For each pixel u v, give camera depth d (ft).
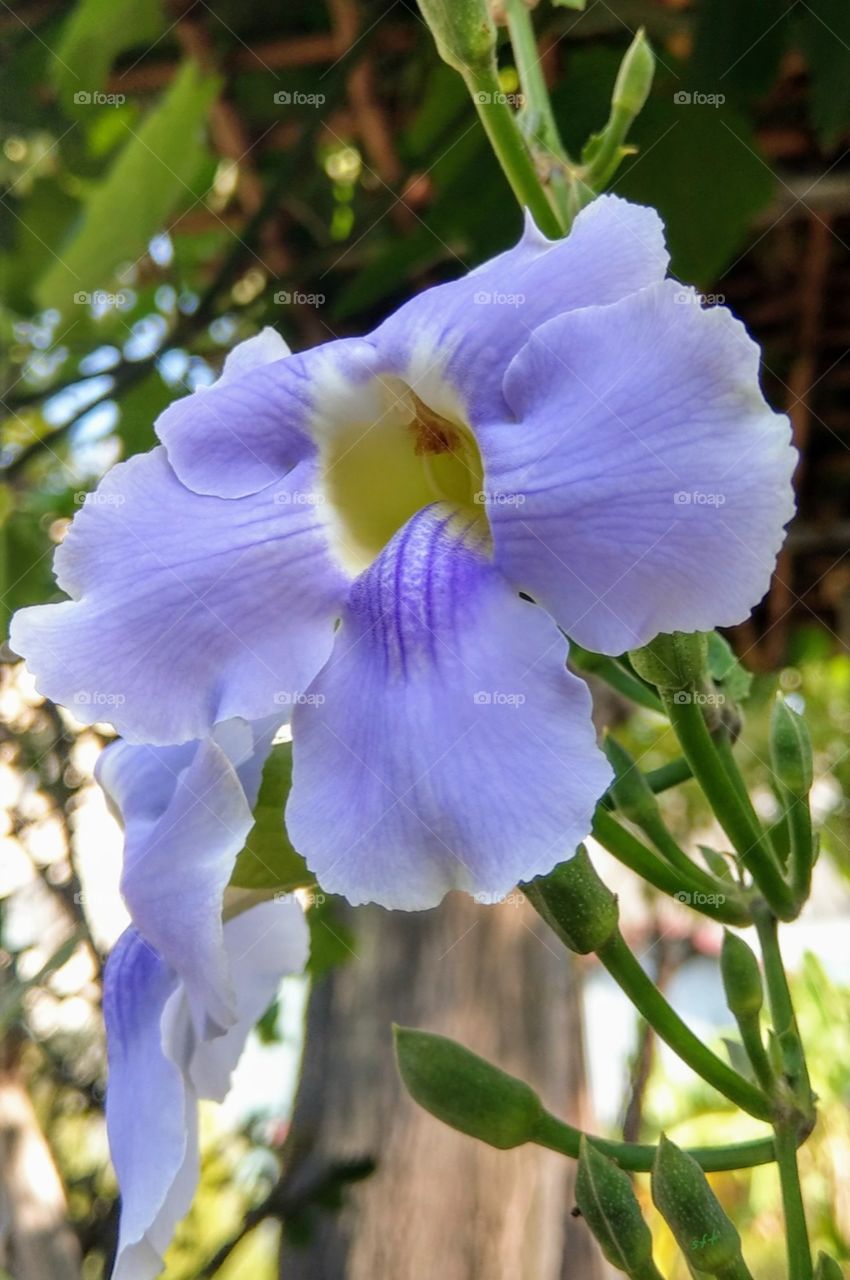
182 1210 0.45
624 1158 0.45
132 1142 0.44
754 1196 1.59
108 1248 0.95
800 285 1.09
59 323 1.17
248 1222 0.94
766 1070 0.44
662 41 0.90
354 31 0.93
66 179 1.13
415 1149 1.10
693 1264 0.41
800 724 0.47
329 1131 1.12
